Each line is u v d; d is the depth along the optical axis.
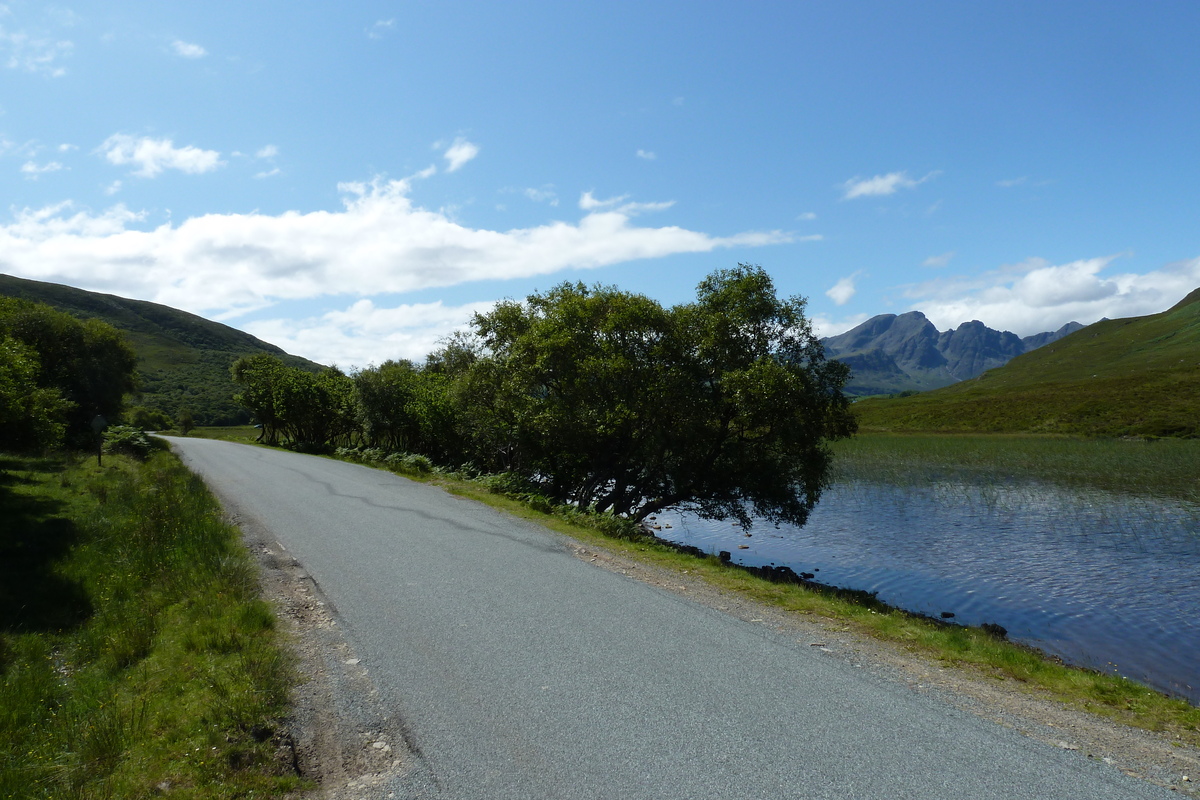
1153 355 149.88
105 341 47.41
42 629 7.49
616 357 20.50
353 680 5.65
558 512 16.75
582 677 5.70
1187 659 10.89
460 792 3.92
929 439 64.56
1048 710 5.22
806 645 6.71
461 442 31.38
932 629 7.74
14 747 4.69
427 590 8.62
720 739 4.55
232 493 19.22
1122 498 29.11
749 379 19.00
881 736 4.63
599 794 3.87
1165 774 4.16
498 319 25.14
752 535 23.16
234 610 7.48
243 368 64.31
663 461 22.72
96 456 29.16
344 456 38.34
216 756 4.32
